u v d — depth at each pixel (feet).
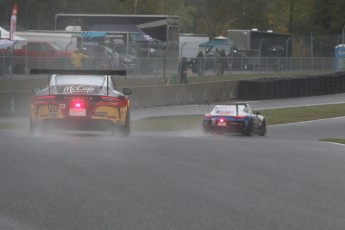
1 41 259.19
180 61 287.28
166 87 259.19
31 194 56.90
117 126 103.24
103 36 329.52
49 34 309.22
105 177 64.75
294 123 210.38
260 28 562.66
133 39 331.36
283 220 50.39
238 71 334.85
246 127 161.38
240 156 82.89
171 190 59.77
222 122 162.09
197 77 311.47
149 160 75.92
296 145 102.37
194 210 52.60
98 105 101.65
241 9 566.77
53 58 261.65
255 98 291.38
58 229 46.78
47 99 101.96
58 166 69.77
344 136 167.12
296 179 67.56
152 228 47.24
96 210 51.93
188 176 66.69
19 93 207.51
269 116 226.38
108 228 47.14
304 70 356.18
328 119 224.12
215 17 581.94
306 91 311.88
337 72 344.08
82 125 102.17
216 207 53.83
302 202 56.85
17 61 252.01
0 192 57.47
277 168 74.08
